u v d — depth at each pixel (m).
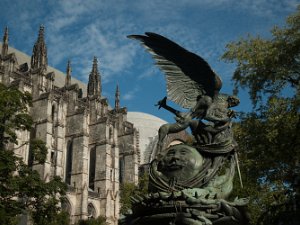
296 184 17.84
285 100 28.59
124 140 104.44
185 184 10.82
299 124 25.44
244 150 29.00
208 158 11.41
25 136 74.75
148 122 134.38
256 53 30.50
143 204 10.37
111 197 90.06
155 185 11.08
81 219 76.75
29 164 73.56
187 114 11.96
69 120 92.38
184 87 12.43
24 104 34.69
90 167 95.38
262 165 27.44
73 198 83.69
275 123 27.33
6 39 87.62
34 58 91.81
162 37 12.47
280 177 27.39
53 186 33.53
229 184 11.20
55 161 83.50
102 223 74.19
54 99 88.12
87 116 92.44
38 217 32.66
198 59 12.20
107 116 98.44
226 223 10.21
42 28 94.25
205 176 10.95
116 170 94.44
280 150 26.72
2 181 29.98
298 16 29.92
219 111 11.84
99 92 105.12
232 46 31.55
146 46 12.70
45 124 80.81
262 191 28.23
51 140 81.00
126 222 10.90
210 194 10.34
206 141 11.69
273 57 29.25
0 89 32.22
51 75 89.44
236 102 12.14
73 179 86.31
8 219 29.11
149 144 116.62
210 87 12.16
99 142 93.94
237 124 30.28
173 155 11.20
